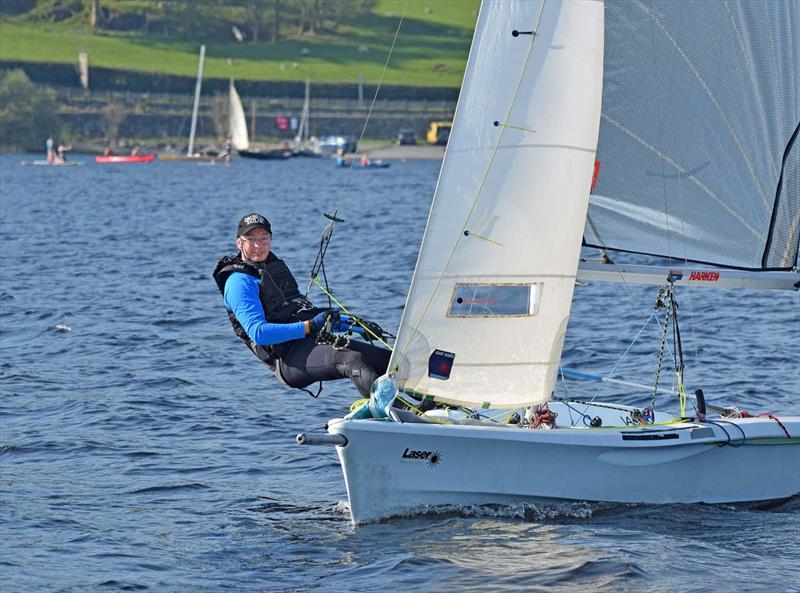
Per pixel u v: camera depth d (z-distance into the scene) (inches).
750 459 1184.8
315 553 1037.8
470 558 1000.9
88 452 1427.2
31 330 2333.9
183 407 1669.5
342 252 4109.3
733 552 1031.0
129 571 1005.2
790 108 1179.9
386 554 1016.9
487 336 1073.5
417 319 1061.8
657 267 1150.3
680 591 930.7
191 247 4264.3
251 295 1088.8
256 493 1254.9
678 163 1162.6
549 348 1086.4
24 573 997.8
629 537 1058.7
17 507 1198.9
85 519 1160.8
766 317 2534.5
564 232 1071.6
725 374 1894.7
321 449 1446.9
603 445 1107.9
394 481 1077.8
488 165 1056.2
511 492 1107.3
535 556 1003.3
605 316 2554.1
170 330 2345.0
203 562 1026.1
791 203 1189.7
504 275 1069.1
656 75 1149.7
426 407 1131.3
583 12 1050.1
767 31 1165.1
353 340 1107.9
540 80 1055.0
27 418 1600.6
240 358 2052.2
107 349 2135.8
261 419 1600.6
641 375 1903.3
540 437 1088.8
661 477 1146.0
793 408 1662.2
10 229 5004.9
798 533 1088.8
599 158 1146.0
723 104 1165.7
